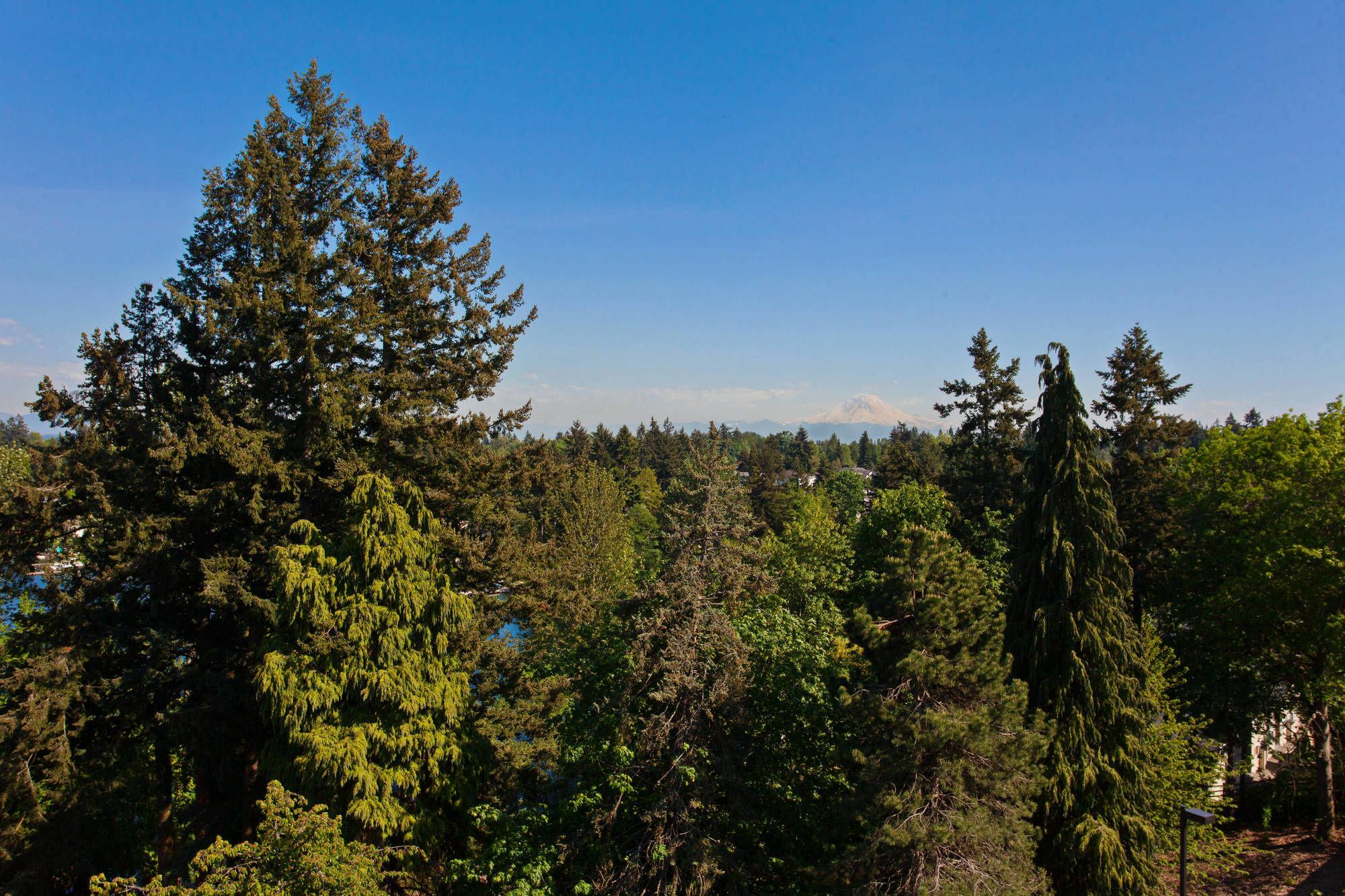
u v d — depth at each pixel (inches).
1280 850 928.9
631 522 2470.5
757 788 625.6
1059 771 562.9
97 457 690.8
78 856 683.4
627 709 587.5
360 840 566.6
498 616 810.8
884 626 538.6
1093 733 582.2
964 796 462.0
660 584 587.2
